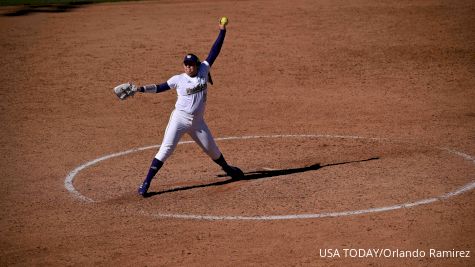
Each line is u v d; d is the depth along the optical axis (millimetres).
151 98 64125
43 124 56312
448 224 32500
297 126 54438
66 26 86688
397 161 43500
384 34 81438
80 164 45062
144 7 97625
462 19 86188
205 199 37125
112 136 52625
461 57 74250
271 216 34188
